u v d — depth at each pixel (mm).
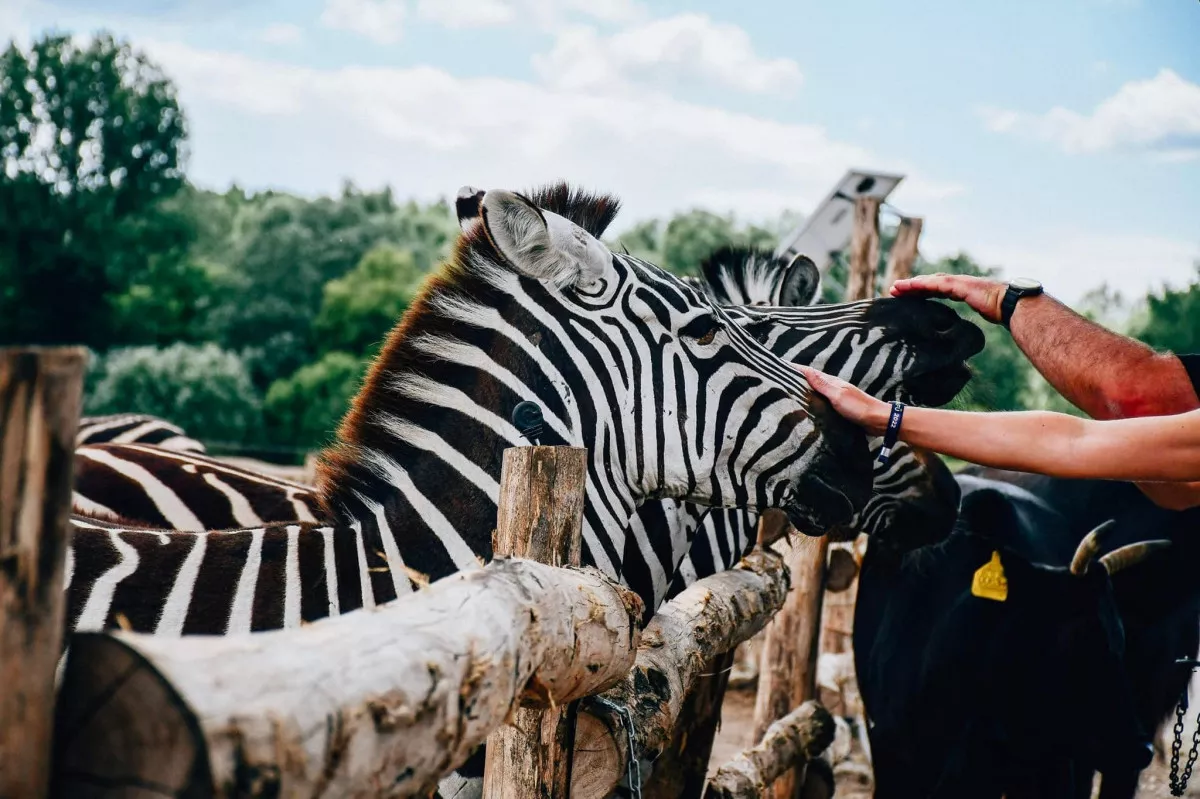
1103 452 1940
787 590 3455
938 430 2105
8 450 810
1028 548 3875
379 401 2197
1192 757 3508
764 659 4289
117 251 33125
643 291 2240
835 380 2285
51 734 828
